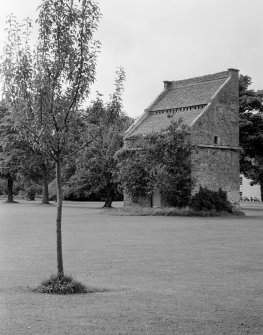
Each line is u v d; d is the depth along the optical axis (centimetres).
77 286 1384
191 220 4428
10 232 3209
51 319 1070
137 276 1669
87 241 2727
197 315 1130
